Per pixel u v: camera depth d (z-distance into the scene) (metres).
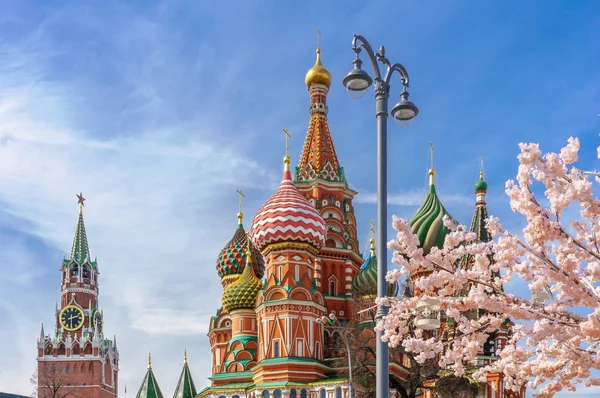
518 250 22.53
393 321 23.22
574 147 21.20
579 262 21.81
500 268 23.48
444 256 23.14
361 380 70.56
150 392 131.62
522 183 21.55
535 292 22.56
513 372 23.95
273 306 80.12
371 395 68.00
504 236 22.58
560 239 21.48
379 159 24.06
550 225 21.28
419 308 23.03
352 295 88.44
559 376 23.42
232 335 90.00
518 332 22.42
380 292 23.36
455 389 65.38
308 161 96.31
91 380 174.75
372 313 78.19
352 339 68.31
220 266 102.00
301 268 82.06
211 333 99.06
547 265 22.12
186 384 117.88
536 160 21.31
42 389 169.62
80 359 175.62
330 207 93.44
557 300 22.69
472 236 23.61
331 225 92.75
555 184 21.27
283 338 78.69
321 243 84.25
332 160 96.62
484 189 81.12
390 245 23.08
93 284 187.88
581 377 23.34
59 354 176.75
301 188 94.56
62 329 179.25
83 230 192.62
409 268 23.20
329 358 80.81
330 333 85.19
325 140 97.62
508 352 23.61
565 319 22.23
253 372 82.31
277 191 86.81
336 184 94.75
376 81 24.81
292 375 76.75
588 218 21.73
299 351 78.38
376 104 24.61
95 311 184.12
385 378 23.14
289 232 81.69
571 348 22.11
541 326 21.14
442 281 22.98
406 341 23.23
